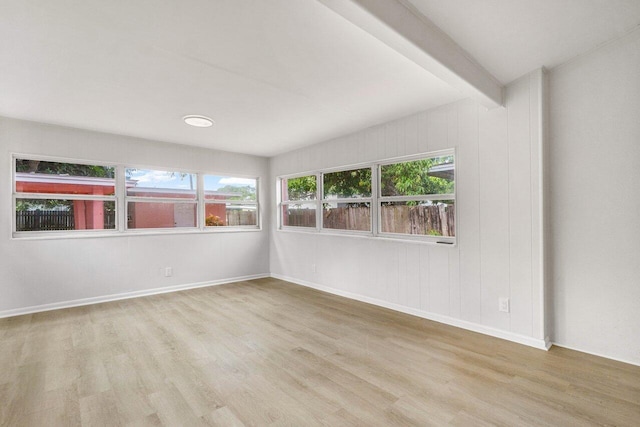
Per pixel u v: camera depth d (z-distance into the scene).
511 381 2.10
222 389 2.05
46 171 3.81
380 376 2.20
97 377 2.20
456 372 2.23
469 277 3.02
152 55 2.16
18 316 3.50
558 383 2.06
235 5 1.65
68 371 2.28
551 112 2.61
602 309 2.38
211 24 1.82
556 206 2.59
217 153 5.17
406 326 3.16
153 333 3.01
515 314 2.72
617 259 2.31
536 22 1.94
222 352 2.60
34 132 3.65
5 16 1.71
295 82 2.62
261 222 5.71
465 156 3.04
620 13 1.91
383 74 2.50
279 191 5.68
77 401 1.92
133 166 4.39
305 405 1.88
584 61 2.43
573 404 1.85
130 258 4.31
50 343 2.77
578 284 2.49
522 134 2.65
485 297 2.91
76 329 3.11
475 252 2.97
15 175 3.62
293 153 5.23
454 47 2.14
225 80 2.56
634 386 2.01
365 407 1.85
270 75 2.49
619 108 2.29
